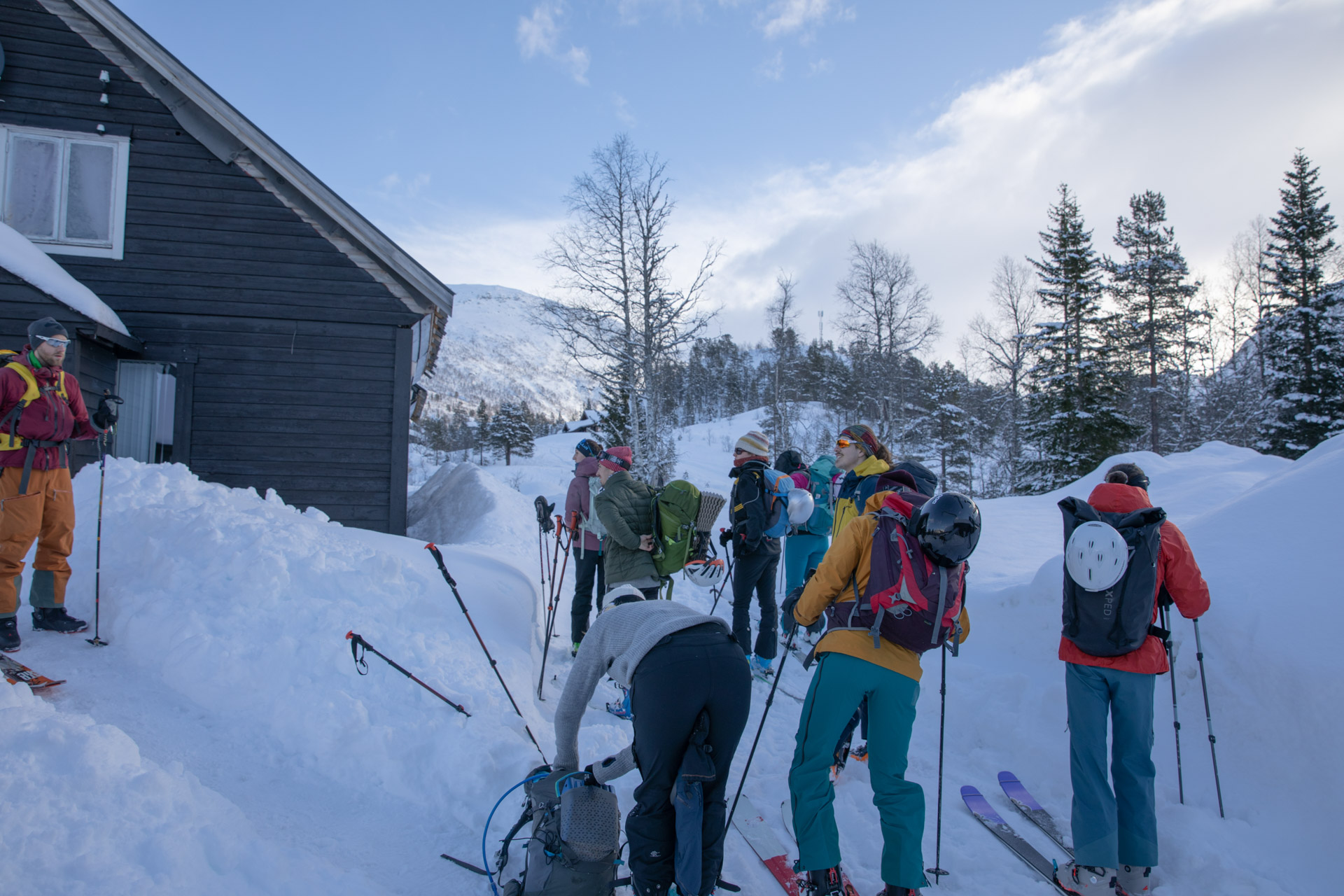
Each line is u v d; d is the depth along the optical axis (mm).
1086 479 13719
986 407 49688
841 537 2951
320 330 10094
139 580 4629
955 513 2680
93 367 8945
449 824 3156
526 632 5438
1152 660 3053
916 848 2691
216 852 2424
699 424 82438
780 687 5555
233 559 4648
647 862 2400
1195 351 43031
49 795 2314
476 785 3273
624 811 3459
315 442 10031
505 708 3959
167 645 4043
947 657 5434
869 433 4770
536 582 7262
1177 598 3146
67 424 4090
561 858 2562
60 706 3416
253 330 9914
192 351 9719
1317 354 28297
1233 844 3143
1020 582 5824
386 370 10258
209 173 9828
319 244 10102
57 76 9438
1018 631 5148
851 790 3900
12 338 7953
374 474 10148
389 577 4938
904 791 2744
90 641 4164
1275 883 2918
